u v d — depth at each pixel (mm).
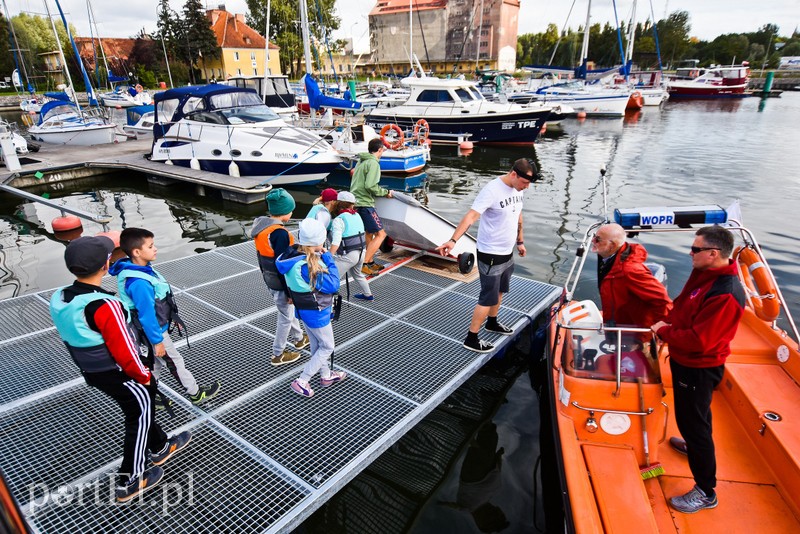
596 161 15375
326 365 3441
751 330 3705
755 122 24250
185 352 3961
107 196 11680
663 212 3596
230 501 2543
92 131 17156
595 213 9633
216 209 10562
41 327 4418
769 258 7078
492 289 3779
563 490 2475
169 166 12430
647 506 2334
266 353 3969
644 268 2844
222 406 3287
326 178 13633
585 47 29078
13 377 3611
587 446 2709
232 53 54062
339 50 59156
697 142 18531
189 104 12312
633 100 29125
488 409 3957
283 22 51344
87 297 2107
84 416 3184
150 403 2414
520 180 3461
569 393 2721
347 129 13602
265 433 3043
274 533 2377
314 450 2906
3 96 41594
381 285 5445
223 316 4629
